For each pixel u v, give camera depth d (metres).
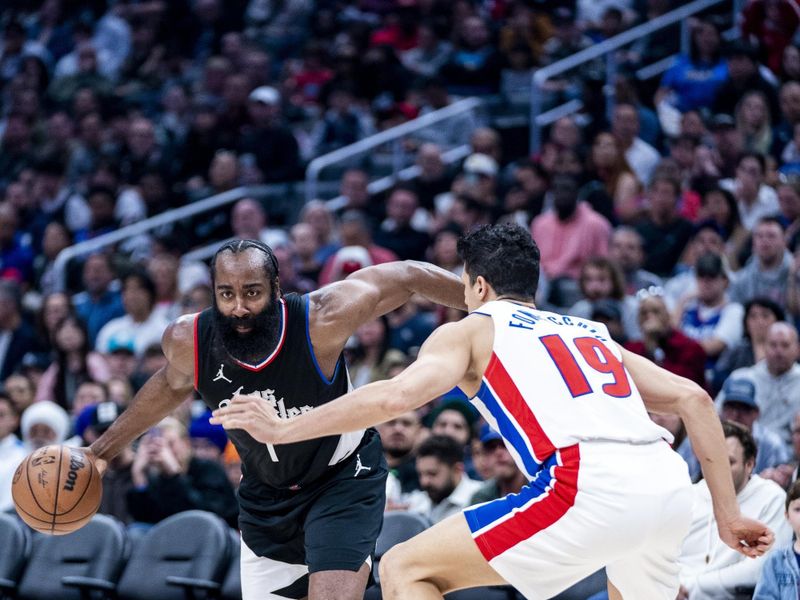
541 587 7.20
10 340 20.38
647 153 21.61
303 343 8.17
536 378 7.17
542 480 7.08
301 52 31.09
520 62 26.89
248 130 26.41
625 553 7.09
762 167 18.70
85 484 8.63
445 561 7.23
